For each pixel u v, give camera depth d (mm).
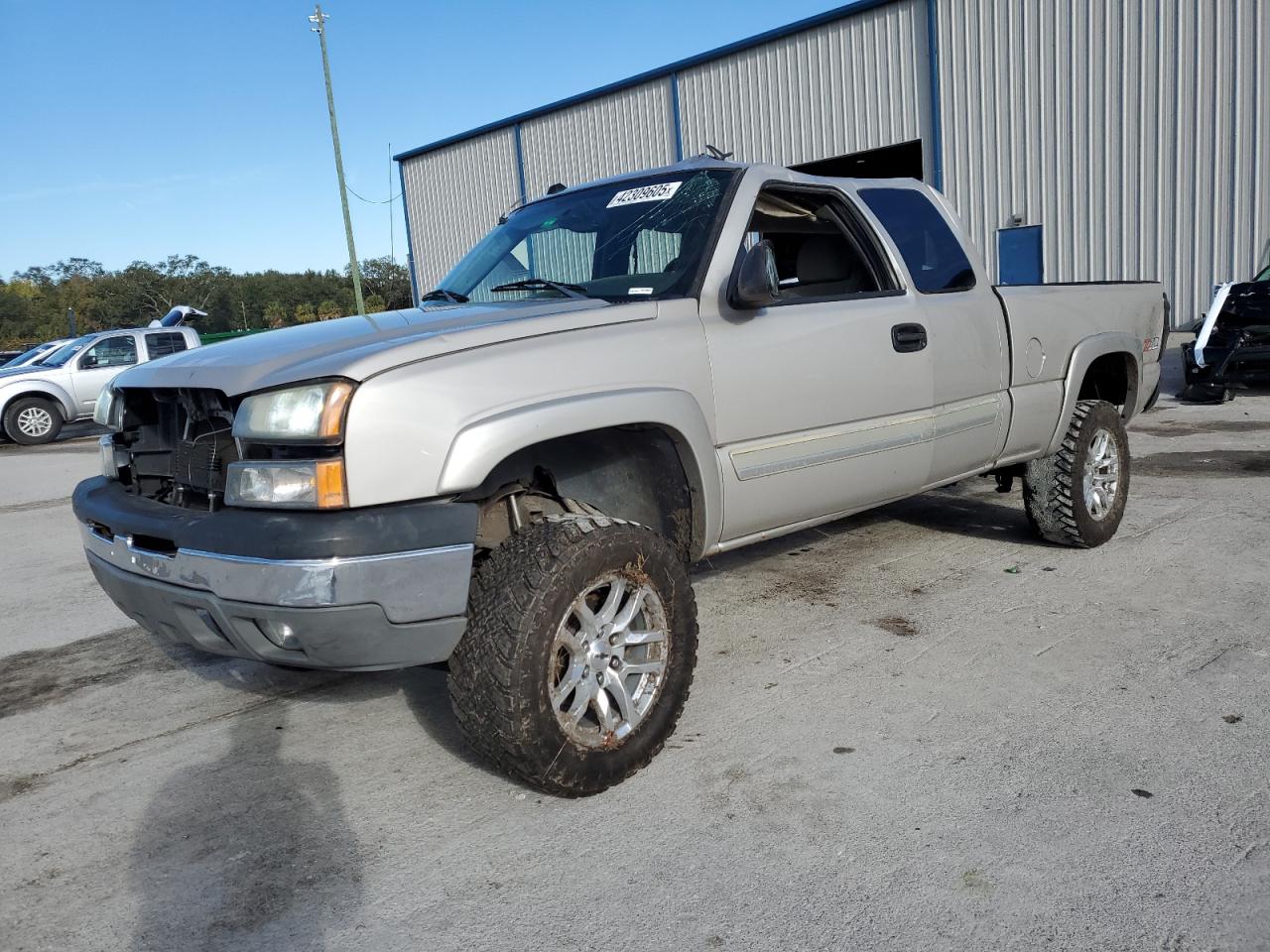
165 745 3537
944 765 3031
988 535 5637
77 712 3900
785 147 19766
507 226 4500
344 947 2338
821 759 3113
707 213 3695
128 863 2762
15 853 2850
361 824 2895
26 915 2535
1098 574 4797
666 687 3078
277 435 2609
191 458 2945
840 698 3561
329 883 2604
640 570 2977
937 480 4484
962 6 16953
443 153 26328
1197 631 4000
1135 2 15195
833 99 18891
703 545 3467
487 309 3414
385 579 2559
